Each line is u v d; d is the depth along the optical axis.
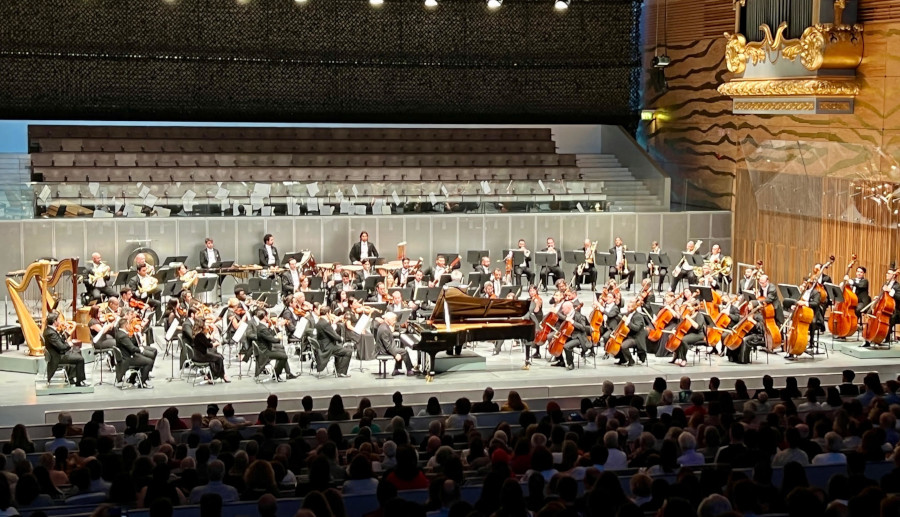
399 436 13.66
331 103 35.59
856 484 9.91
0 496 10.17
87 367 22.28
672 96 36.06
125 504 10.60
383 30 35.69
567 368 22.30
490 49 36.47
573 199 33.03
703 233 33.38
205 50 34.41
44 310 22.00
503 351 24.22
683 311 22.55
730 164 33.22
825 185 28.69
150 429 15.41
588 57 37.09
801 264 29.94
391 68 35.88
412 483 10.97
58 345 19.80
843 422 13.44
